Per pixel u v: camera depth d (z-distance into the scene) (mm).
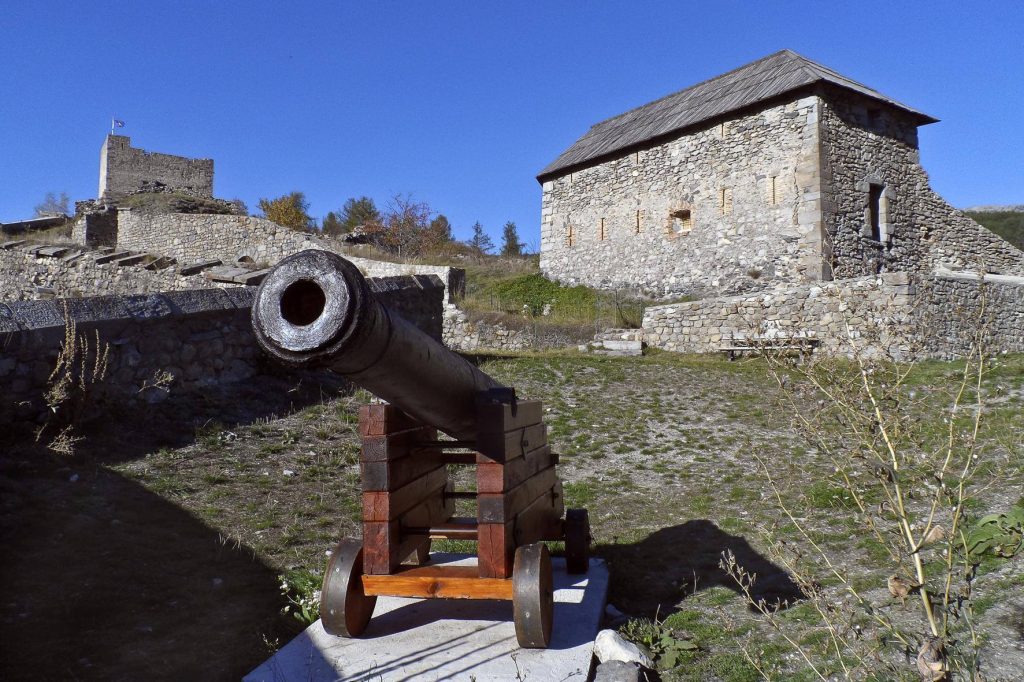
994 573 4082
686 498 6348
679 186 19344
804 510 5684
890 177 17953
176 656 3322
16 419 5652
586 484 6832
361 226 33094
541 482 4121
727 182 18234
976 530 3189
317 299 2438
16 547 4094
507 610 3943
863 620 3686
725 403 9648
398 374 2883
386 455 3467
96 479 5250
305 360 2361
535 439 4035
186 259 25234
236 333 8109
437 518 4188
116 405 6461
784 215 17016
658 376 11219
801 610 4016
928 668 2289
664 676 3428
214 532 4750
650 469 7254
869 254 17203
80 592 3746
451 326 17406
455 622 3779
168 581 4004
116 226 28016
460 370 3383
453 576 3434
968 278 12812
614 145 21141
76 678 3049
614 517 5949
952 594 3246
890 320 3176
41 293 16141
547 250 22969
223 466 5965
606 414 9148
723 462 7363
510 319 16938
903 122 18484
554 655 3348
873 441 2494
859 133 17375
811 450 7574
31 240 23984
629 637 3783
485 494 3451
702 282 18625
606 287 21109
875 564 4535
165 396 7051
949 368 9898
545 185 23219
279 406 7719
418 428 3861
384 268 19516
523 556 3404
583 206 22031
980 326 2781
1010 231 36156
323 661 3279
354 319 2344
